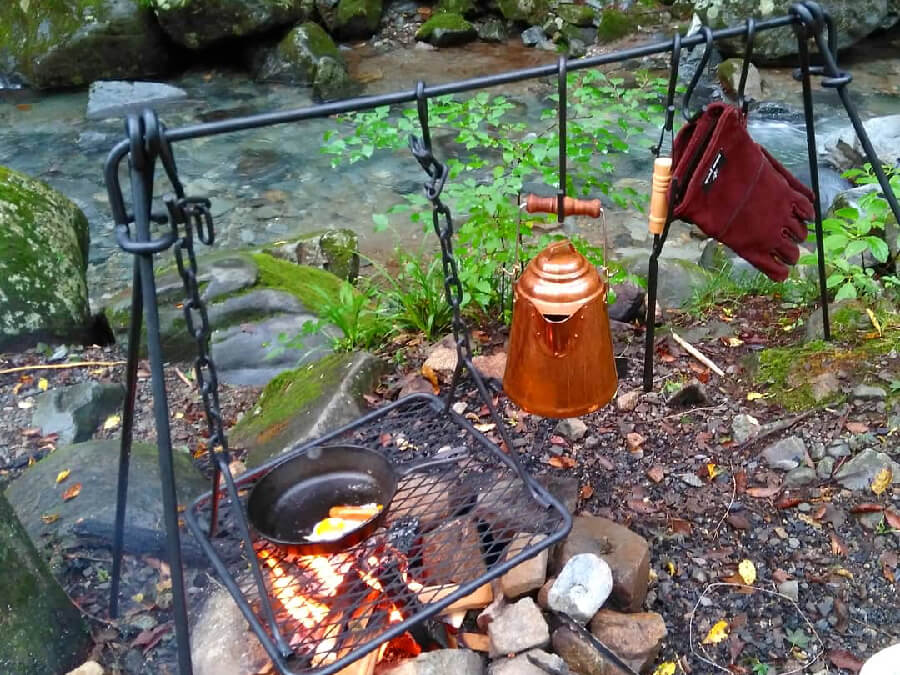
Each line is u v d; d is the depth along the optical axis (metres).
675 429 2.77
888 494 2.42
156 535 2.36
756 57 7.82
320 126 7.45
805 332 3.16
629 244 5.27
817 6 2.32
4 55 8.54
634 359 3.14
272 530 2.07
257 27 8.47
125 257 5.60
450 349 3.18
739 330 3.29
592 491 2.55
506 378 2.11
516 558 1.85
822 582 2.23
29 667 1.92
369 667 1.90
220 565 1.86
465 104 3.26
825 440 2.62
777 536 2.36
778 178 2.33
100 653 2.09
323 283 4.12
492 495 2.26
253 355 3.62
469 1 9.51
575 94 3.29
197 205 1.60
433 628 2.06
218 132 1.70
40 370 3.59
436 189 1.75
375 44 9.45
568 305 1.94
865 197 3.12
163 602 2.23
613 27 8.79
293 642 1.88
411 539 2.11
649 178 6.03
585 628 2.09
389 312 3.68
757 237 2.35
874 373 2.79
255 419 3.11
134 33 8.43
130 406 1.96
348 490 2.14
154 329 1.61
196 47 8.57
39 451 3.03
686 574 2.28
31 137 7.44
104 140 7.37
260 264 4.04
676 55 2.25
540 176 5.81
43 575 2.03
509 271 3.46
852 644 2.08
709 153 2.21
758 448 2.64
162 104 8.06
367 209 6.04
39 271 3.83
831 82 2.39
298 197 6.25
